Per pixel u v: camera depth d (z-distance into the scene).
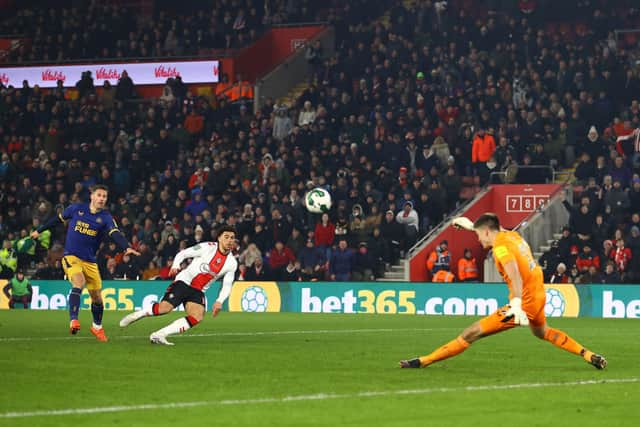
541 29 64.25
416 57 60.94
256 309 49.06
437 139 54.50
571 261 46.50
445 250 48.72
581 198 48.81
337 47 66.50
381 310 46.72
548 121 54.38
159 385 16.52
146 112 65.38
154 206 55.38
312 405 14.27
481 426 12.65
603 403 14.68
